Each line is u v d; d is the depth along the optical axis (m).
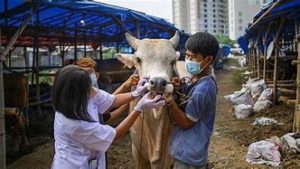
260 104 9.60
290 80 11.37
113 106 2.89
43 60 21.64
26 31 10.29
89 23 11.86
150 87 2.69
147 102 2.54
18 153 6.81
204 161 2.60
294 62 6.56
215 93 2.61
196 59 2.58
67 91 2.29
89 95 2.42
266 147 5.73
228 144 6.95
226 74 26.52
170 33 14.46
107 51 23.75
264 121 8.23
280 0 6.64
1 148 4.68
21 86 7.33
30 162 6.14
